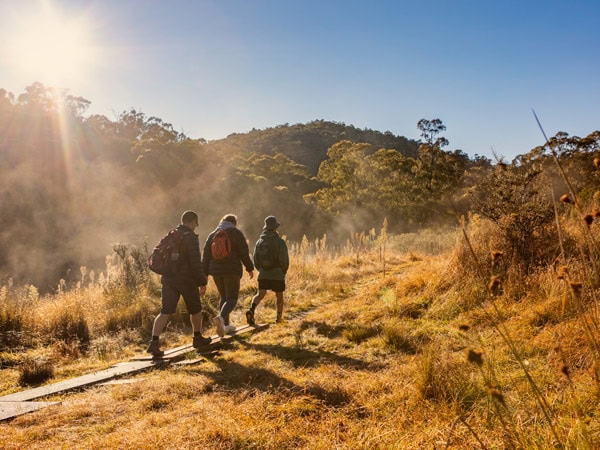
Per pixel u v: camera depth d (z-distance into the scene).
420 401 3.71
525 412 3.21
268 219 8.52
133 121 94.81
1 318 8.30
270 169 80.62
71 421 4.10
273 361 5.70
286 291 11.40
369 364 5.11
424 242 19.59
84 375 5.93
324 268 13.78
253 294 11.31
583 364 3.78
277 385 4.65
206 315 9.57
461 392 3.72
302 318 8.53
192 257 6.67
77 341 8.06
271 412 3.90
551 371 3.82
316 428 3.53
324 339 6.55
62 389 5.21
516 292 6.25
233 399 4.33
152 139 71.12
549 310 5.23
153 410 4.27
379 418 3.64
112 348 7.73
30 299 9.26
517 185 7.46
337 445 3.17
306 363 5.43
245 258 7.81
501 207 7.50
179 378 5.17
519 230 7.07
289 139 165.75
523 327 5.05
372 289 9.36
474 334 5.29
